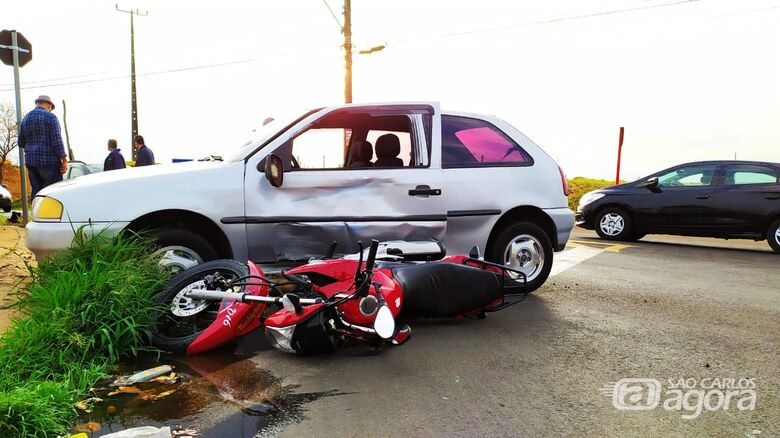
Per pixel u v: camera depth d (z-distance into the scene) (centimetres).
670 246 991
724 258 830
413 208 477
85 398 296
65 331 332
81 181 428
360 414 279
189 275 388
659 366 353
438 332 423
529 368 347
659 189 1024
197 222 440
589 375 336
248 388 312
